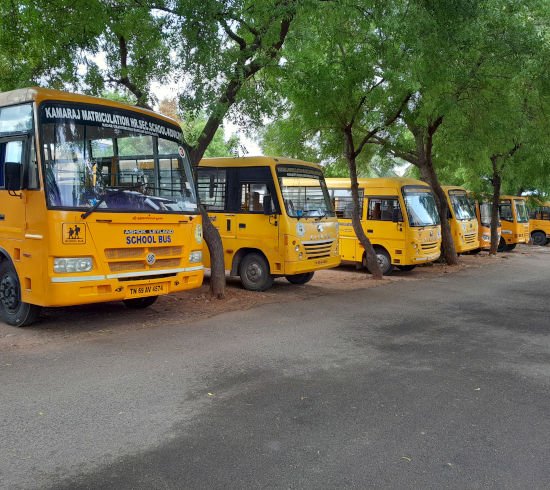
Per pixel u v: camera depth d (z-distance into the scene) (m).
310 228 12.14
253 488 3.54
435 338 7.78
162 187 8.50
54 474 3.69
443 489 3.57
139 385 5.53
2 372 5.89
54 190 7.14
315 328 8.30
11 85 11.65
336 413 4.84
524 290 12.77
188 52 9.93
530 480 3.70
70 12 10.20
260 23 10.42
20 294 7.82
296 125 15.70
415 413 4.87
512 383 5.75
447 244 18.95
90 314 9.07
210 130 10.95
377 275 14.92
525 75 12.91
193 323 8.52
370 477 3.71
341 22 11.59
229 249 12.49
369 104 13.63
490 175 23.25
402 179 16.45
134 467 3.80
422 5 10.45
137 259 7.82
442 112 14.24
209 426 4.52
